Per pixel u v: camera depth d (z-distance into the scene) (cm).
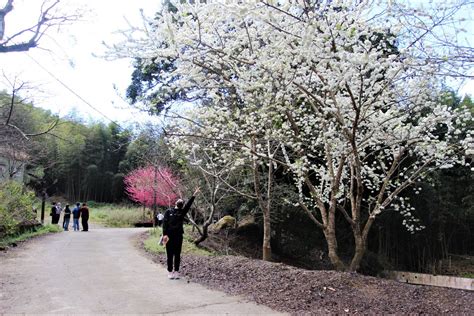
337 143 720
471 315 505
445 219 1667
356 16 611
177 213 749
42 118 2489
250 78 654
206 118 805
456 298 576
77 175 3847
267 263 816
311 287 611
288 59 609
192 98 860
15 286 634
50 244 1222
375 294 588
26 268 796
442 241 1714
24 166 2380
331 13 582
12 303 533
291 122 743
